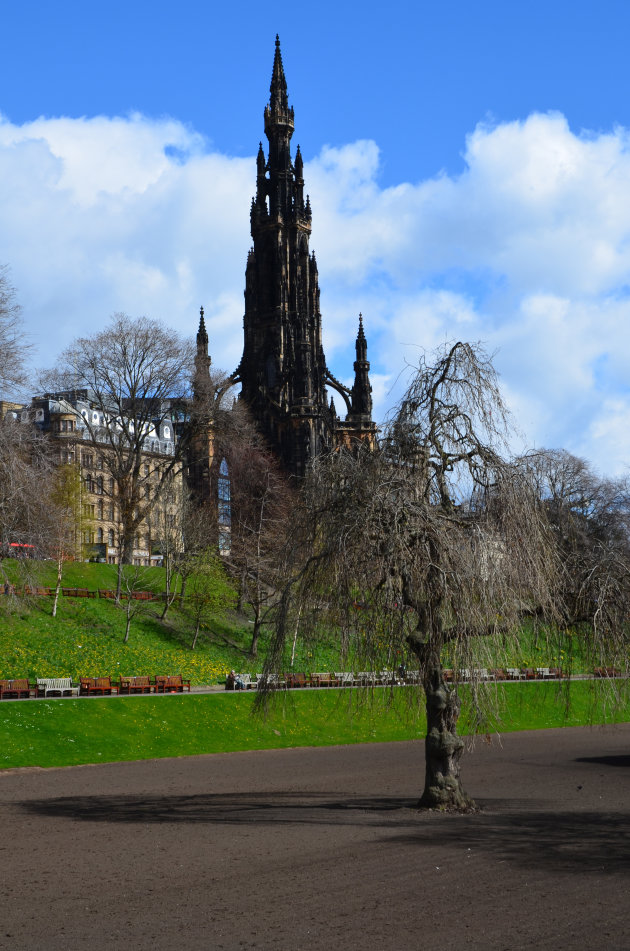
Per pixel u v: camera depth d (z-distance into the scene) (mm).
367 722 66062
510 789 40219
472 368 31266
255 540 94312
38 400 143750
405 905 20734
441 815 32531
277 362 146250
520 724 69375
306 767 48250
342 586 29656
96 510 154500
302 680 75375
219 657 89875
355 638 30109
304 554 31672
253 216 151875
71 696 65688
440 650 31109
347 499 30859
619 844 27422
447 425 31516
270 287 149625
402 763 49969
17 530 66500
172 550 100062
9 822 31391
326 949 17750
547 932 18734
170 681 74562
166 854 26047
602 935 18531
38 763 48250
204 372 111875
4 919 19766
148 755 52875
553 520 32969
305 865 24562
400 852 26078
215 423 110812
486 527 30078
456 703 32562
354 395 150625
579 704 73188
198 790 39562
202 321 145125
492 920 19609
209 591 92625
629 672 31562
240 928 19047
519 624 30344
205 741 57469
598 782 42562
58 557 87750
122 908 20578
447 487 31500
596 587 31500
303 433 139750
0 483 63094
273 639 32000
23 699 59688
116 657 82312
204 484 117500
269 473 110938
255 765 49250
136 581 101125
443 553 29203
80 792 38969
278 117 153625
